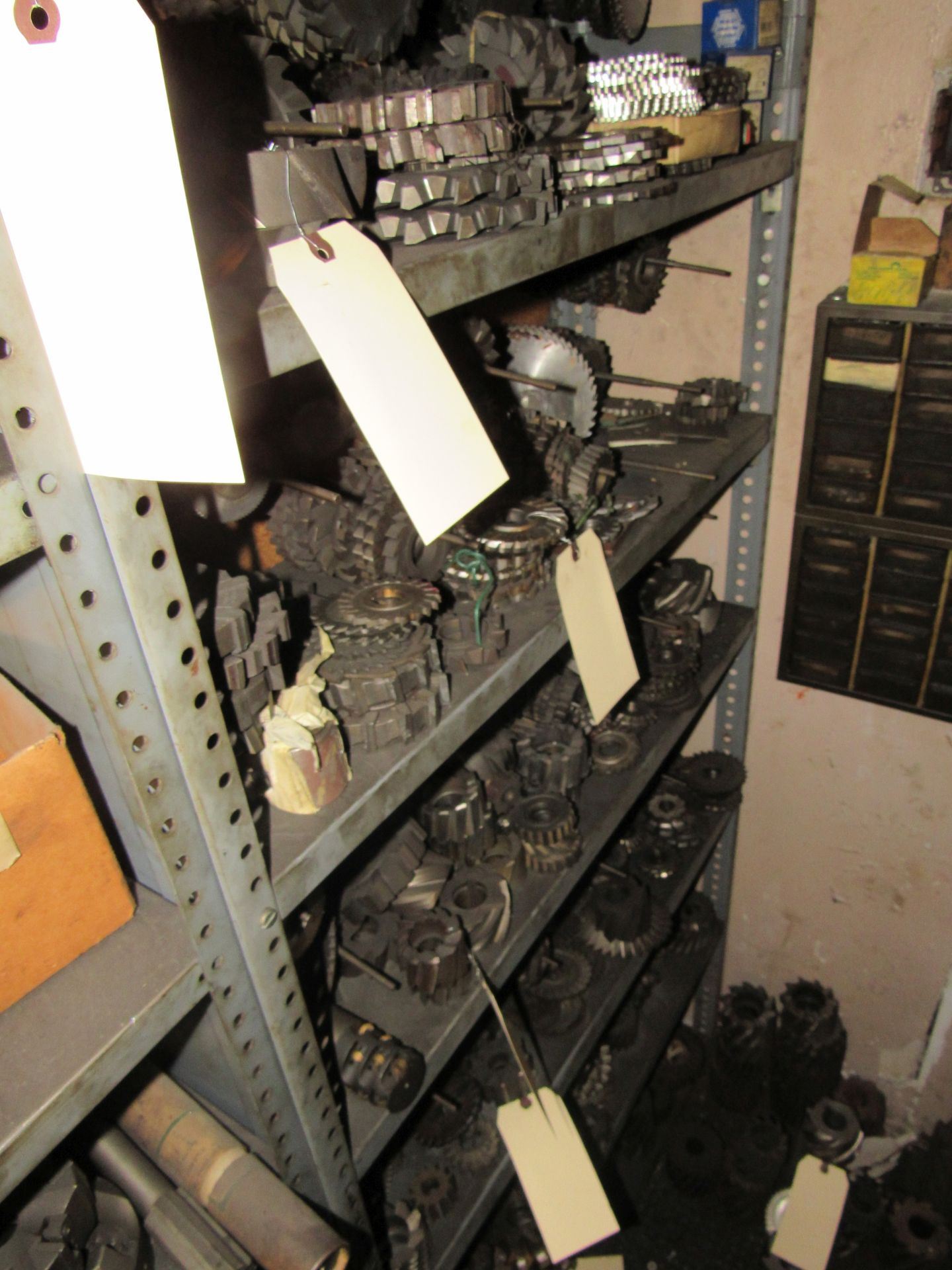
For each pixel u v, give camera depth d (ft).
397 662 2.85
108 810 2.30
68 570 1.65
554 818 4.38
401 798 2.82
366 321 1.96
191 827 2.07
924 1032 6.78
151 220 1.41
